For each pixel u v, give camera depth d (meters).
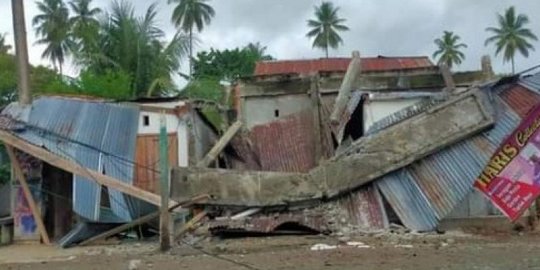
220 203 21.12
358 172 21.25
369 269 13.07
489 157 21.12
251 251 17.23
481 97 21.69
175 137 23.56
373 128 22.22
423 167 21.39
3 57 44.59
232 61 61.22
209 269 13.86
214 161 23.70
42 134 22.12
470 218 21.39
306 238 19.45
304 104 27.00
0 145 25.77
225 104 31.05
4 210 25.41
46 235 21.92
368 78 26.61
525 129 21.14
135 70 36.72
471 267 13.02
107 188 21.36
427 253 15.50
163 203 18.23
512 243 17.73
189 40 49.94
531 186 20.80
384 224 20.50
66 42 55.19
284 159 24.31
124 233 21.88
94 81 33.84
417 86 26.58
